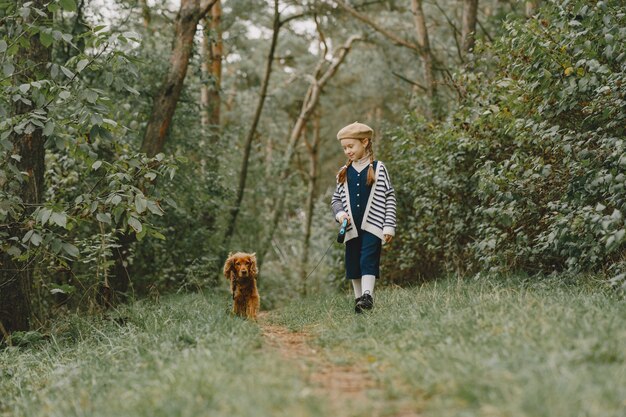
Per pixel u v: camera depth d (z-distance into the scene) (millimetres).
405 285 11375
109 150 10523
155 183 11359
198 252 13180
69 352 5902
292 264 20266
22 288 7227
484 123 7773
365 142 6383
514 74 7492
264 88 16891
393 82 22000
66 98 5871
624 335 3537
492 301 5008
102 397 3684
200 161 14305
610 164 5590
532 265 7758
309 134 34156
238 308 6965
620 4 6230
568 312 4191
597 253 5973
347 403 3010
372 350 4168
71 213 6512
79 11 10172
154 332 5473
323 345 4742
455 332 4109
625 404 2664
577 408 2605
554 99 6555
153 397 3271
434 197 10000
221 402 2988
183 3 11094
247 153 16688
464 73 9570
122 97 11453
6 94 6164
